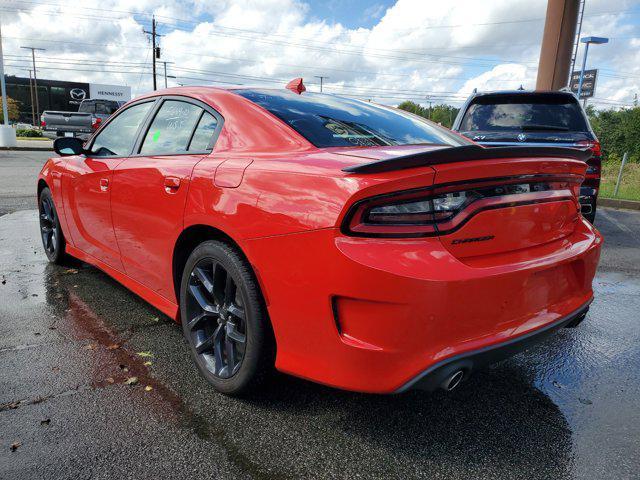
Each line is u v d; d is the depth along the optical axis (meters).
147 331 2.92
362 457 1.83
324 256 1.68
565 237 2.21
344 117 2.49
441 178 1.66
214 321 2.36
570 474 1.77
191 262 2.33
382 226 1.63
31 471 1.69
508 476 1.75
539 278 1.94
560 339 3.04
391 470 1.77
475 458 1.84
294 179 1.84
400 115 2.83
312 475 1.73
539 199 1.96
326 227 1.67
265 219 1.88
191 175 2.30
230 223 2.02
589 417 2.15
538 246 2.02
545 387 2.41
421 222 1.67
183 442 1.88
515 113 5.96
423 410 2.16
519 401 2.27
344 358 1.72
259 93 2.60
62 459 1.76
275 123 2.28
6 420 1.98
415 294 1.59
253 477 1.71
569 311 2.11
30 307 3.25
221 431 1.96
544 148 1.88
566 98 5.84
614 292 4.08
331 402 2.19
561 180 2.06
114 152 3.22
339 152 2.01
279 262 1.83
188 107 2.73
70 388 2.25
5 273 3.99
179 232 2.37
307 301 1.76
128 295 3.53
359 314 1.67
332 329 1.72
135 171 2.73
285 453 1.84
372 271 1.59
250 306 2.00
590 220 5.54
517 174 1.83
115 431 1.94
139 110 3.17
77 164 3.53
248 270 2.03
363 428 2.01
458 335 1.70
